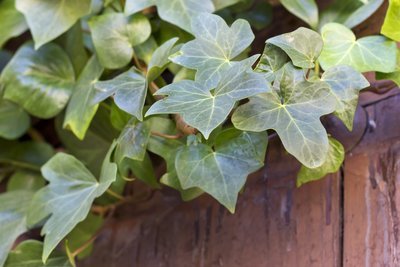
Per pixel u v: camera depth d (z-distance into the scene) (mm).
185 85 602
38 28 729
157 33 716
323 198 656
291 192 675
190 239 729
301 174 625
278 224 673
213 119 572
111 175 641
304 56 605
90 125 764
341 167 655
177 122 638
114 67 702
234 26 625
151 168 683
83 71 732
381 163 637
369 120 653
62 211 666
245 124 592
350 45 634
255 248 680
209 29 626
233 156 618
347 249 632
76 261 812
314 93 595
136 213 790
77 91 725
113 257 788
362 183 641
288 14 742
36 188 822
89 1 730
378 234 621
